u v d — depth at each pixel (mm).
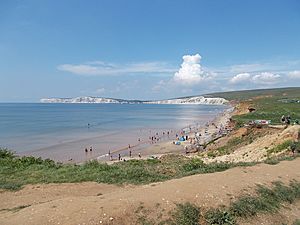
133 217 8961
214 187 11156
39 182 14266
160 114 166000
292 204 11789
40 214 8898
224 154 37531
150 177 15219
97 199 9945
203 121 116875
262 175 13492
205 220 9523
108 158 47375
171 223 9023
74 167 17547
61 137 71562
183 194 10375
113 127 95188
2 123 105938
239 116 80750
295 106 89188
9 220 8711
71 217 8672
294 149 24719
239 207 10266
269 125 43594
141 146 59469
